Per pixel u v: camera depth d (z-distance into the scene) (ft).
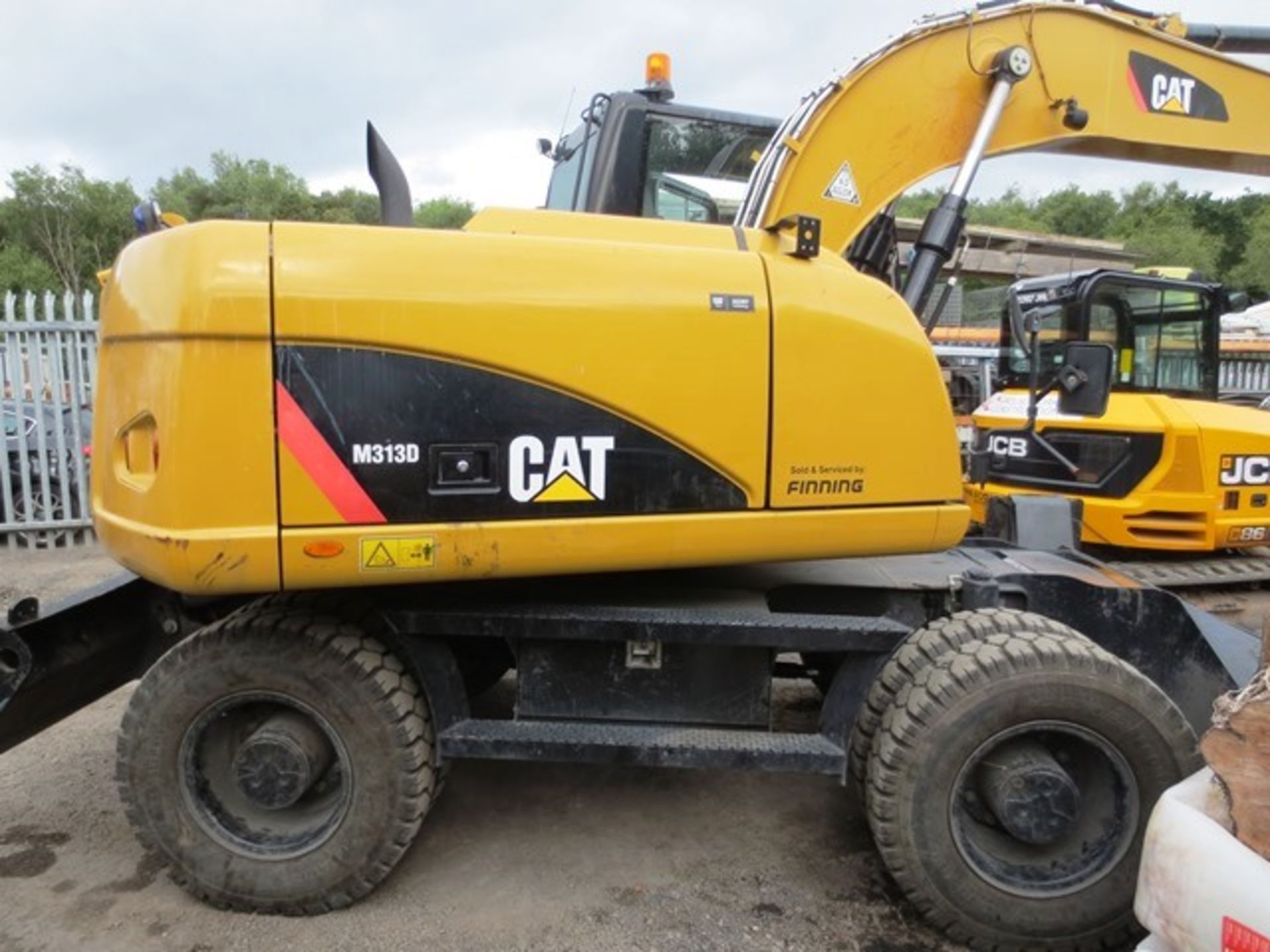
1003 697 7.71
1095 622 9.64
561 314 7.55
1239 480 17.79
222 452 7.08
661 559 7.91
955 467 8.63
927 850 7.86
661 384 7.76
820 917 8.60
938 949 8.13
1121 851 7.82
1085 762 8.18
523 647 8.73
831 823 10.35
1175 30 13.42
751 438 7.98
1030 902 7.84
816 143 10.96
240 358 7.06
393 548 7.36
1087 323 18.63
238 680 8.11
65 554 23.77
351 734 8.14
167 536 7.06
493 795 10.90
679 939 8.21
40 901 8.70
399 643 8.59
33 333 23.52
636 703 8.74
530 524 7.59
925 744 7.77
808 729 12.24
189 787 8.36
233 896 8.37
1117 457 18.26
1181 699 9.63
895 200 11.73
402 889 8.93
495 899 8.78
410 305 7.27
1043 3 12.12
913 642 8.35
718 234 8.70
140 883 9.02
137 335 7.38
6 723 8.76
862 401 8.24
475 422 7.47
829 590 9.55
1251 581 18.24
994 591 9.09
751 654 8.72
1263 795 5.21
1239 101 13.48
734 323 7.90
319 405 7.20
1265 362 45.16
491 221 8.52
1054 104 12.46
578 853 9.64
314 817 8.58
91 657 9.59
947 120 11.76
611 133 11.71
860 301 8.29
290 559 7.23
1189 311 19.43
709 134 12.09
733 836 10.05
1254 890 5.04
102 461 8.01
